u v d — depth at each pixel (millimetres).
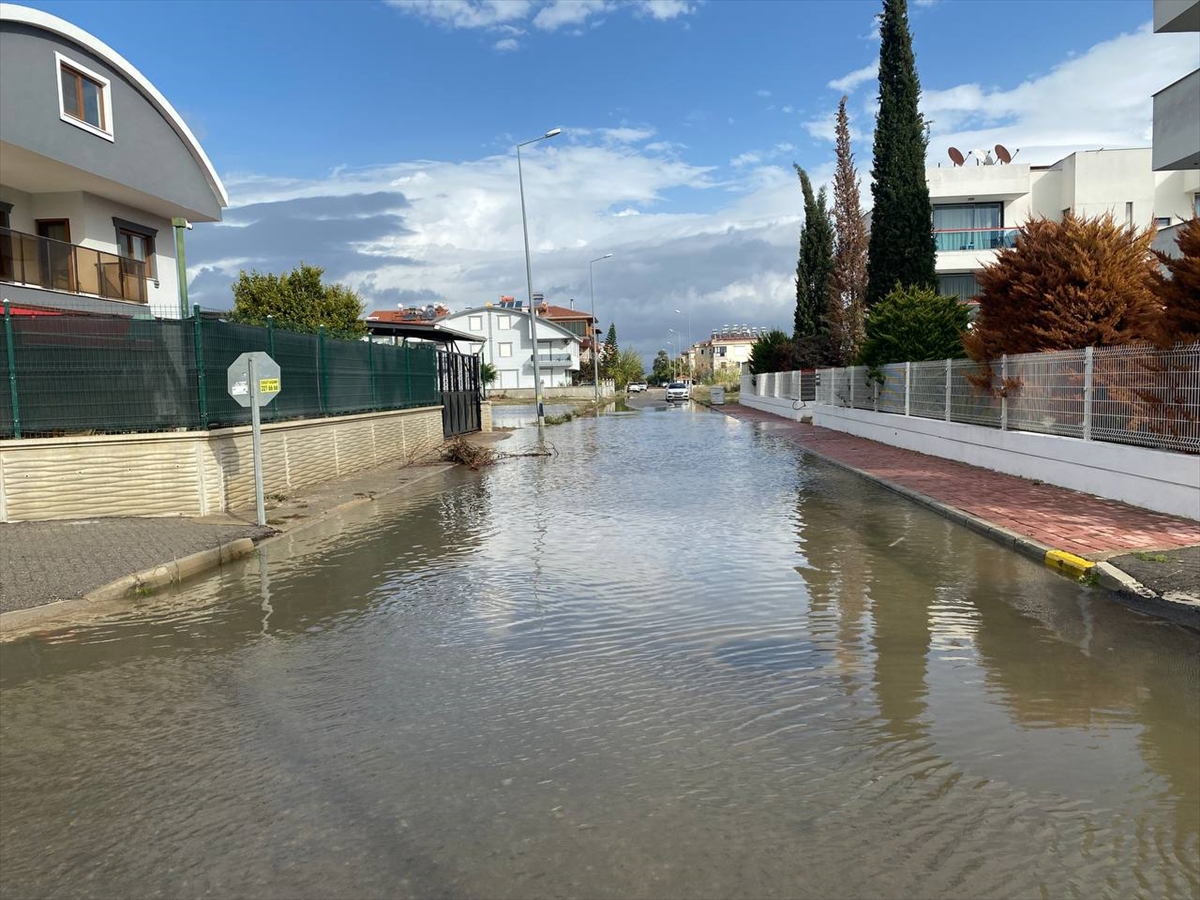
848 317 38531
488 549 9750
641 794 3691
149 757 4250
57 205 20266
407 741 4352
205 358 12039
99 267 20406
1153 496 10258
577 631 6273
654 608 6867
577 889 2986
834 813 3492
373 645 6109
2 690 5375
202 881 3117
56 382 11438
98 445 11453
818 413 31875
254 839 3408
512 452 24000
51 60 17594
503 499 14312
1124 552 8039
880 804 3561
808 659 5508
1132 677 5094
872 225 30469
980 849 3199
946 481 14219
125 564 8656
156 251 23250
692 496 13875
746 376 56594
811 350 41906
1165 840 3246
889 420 21703
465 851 3262
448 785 3832
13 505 11148
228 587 8250
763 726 4422
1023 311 14375
